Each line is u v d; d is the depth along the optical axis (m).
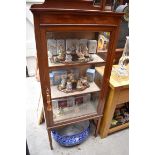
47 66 1.07
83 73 1.50
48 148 1.62
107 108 1.53
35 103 2.22
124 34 1.54
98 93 1.49
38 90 2.48
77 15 0.93
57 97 1.30
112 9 1.40
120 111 1.84
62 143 1.57
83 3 0.94
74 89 1.39
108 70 1.25
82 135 1.60
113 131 1.80
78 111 1.56
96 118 1.57
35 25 0.89
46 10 0.85
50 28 0.93
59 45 1.18
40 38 0.94
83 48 1.26
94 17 0.97
